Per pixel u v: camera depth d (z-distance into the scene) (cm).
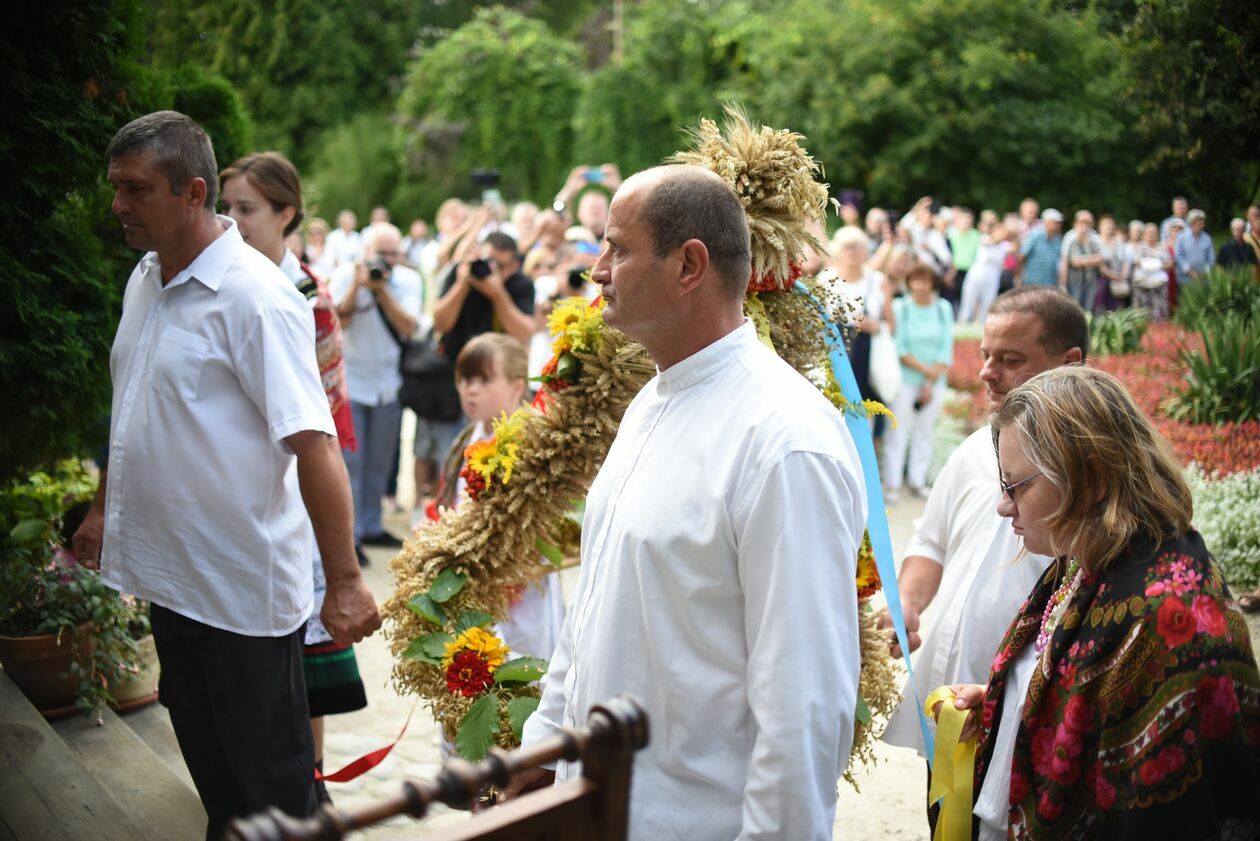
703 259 183
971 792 212
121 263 420
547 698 215
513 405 390
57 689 347
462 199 2553
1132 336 629
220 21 2230
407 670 284
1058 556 192
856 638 177
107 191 373
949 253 1157
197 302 250
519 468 281
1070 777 176
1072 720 175
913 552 272
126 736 338
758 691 170
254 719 259
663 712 182
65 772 300
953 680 249
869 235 930
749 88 1522
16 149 330
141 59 443
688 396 188
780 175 236
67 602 346
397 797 121
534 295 653
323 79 2453
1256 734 168
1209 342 541
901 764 380
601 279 192
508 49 2575
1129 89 510
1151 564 174
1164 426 532
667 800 181
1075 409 181
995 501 249
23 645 336
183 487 250
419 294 656
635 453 193
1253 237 535
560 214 744
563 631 217
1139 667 169
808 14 1141
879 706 255
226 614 254
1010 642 206
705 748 181
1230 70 463
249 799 260
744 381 183
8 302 330
